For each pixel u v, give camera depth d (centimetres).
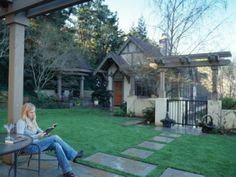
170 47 1263
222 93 1611
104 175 352
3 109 1140
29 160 378
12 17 379
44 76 1534
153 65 1009
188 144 571
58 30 1548
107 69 1670
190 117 979
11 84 388
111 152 470
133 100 1138
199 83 1558
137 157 444
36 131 367
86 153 458
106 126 789
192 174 370
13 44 385
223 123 777
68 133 643
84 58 1984
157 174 361
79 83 1909
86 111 1288
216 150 519
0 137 309
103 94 1560
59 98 1555
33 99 1414
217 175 369
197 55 821
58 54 1452
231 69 1661
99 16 2402
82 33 2308
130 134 667
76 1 326
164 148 522
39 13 373
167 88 1189
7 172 353
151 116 940
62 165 334
